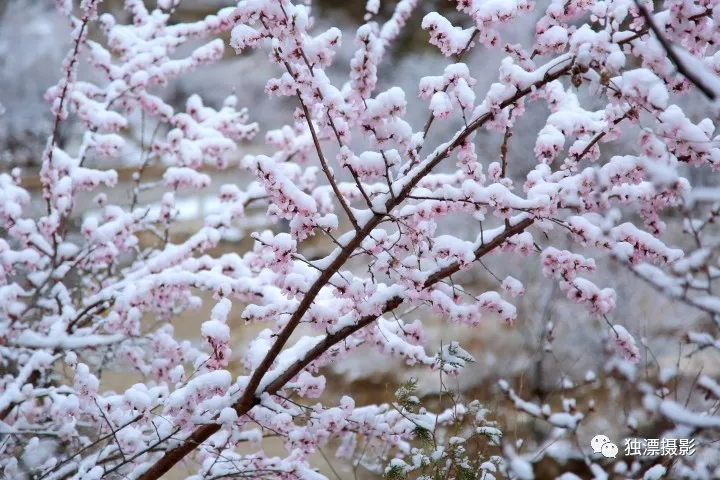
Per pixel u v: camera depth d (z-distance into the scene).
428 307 4.46
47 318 6.28
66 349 5.98
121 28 7.09
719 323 3.38
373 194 4.21
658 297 8.48
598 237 4.03
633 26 3.86
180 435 4.54
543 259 4.23
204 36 7.11
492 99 3.91
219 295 5.07
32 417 5.93
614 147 8.28
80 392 4.56
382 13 15.51
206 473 4.93
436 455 4.72
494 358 8.50
